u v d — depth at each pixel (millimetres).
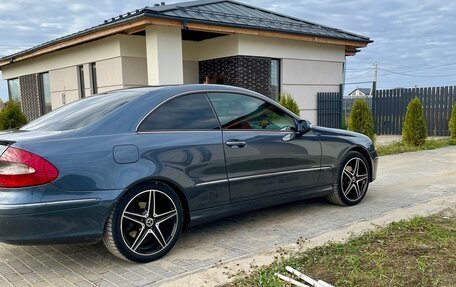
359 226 4383
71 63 13172
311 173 4824
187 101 3996
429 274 3066
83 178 3213
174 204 3738
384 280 2998
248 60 11789
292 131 4680
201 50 12922
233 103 4305
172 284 3133
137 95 3881
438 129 14375
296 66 13047
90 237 3297
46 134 3373
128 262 3607
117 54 11062
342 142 5152
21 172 3033
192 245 4012
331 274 3135
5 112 10414
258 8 14414
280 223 4648
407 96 15000
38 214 3051
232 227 4555
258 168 4297
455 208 4953
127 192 3430
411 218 4523
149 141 3592
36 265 3609
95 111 3744
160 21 9508
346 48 14883
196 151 3824
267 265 3410
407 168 8070
